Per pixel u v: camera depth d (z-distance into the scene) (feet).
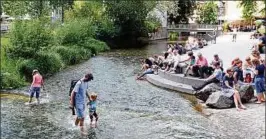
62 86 83.46
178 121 53.52
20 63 94.07
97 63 124.36
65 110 61.98
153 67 93.71
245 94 59.93
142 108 61.67
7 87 82.48
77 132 49.62
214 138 45.93
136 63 124.88
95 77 93.91
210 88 63.62
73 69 109.70
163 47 189.78
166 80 82.12
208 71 76.18
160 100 67.26
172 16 283.38
